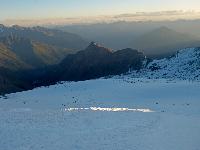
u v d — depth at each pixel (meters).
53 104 83.25
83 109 65.50
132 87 108.94
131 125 51.53
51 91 111.81
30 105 82.00
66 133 46.53
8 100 94.88
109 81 126.38
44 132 46.84
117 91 102.81
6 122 52.66
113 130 48.38
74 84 124.25
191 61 177.25
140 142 43.06
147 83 116.69
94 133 46.72
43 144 41.62
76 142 42.66
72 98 93.31
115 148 40.62
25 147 40.41
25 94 107.88
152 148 40.91
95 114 59.28
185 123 54.38
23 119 54.94
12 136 44.72
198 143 43.19
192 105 77.38
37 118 55.72
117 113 60.97
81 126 50.38
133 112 62.91
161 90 102.12
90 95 97.62
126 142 42.94
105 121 53.78
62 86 121.31
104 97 93.88
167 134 47.09
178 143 43.09
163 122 54.41
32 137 44.41
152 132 47.78
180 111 68.44
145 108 73.44
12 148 40.00
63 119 54.97
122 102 84.44
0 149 39.62
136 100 87.88
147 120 55.34
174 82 118.94
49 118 55.62
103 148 40.59
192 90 100.69
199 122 55.44
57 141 42.91
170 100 86.81
